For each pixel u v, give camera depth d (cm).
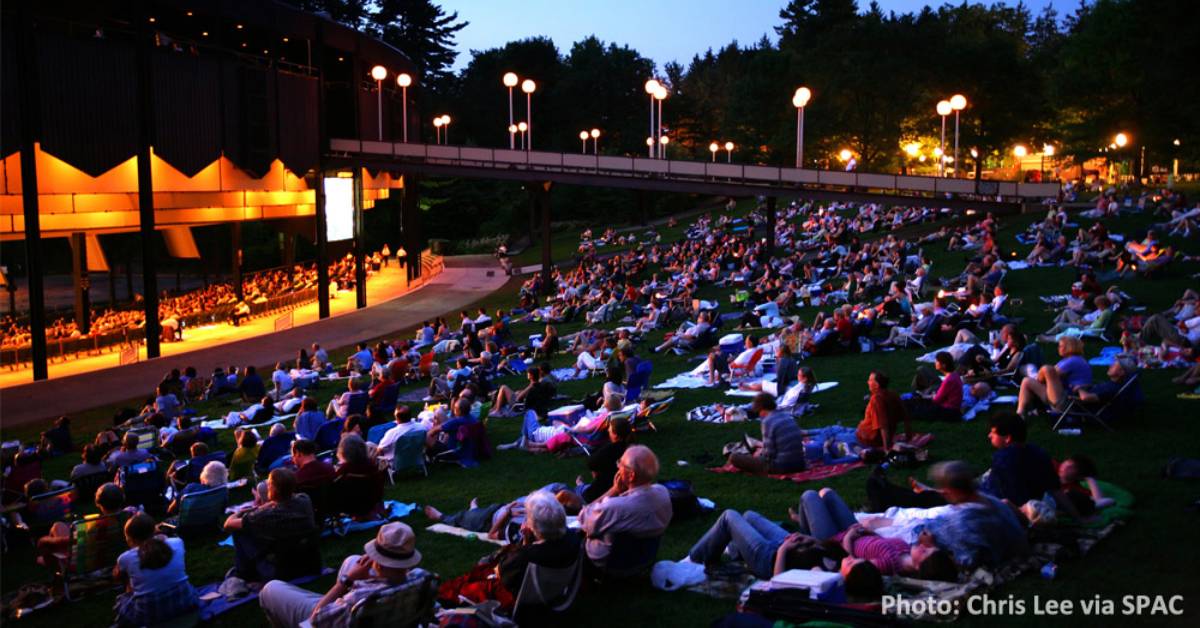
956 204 4319
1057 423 1258
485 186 10162
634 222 8700
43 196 3550
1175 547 784
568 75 11294
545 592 700
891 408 1209
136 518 796
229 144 4288
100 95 3444
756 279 3666
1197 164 6153
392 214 10044
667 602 747
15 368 3650
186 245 6662
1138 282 2472
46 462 1856
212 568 995
